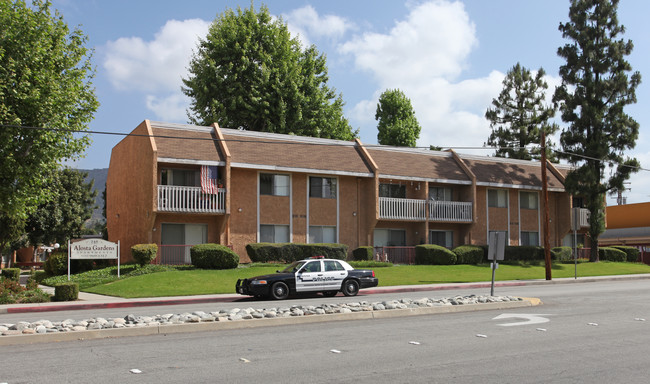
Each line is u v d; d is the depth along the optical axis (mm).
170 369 8109
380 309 14320
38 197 25484
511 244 40188
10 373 7844
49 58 23938
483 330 11812
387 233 36312
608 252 42156
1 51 21953
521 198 41219
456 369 8234
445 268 32719
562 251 39969
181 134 30766
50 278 28797
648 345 10305
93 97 25750
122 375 7730
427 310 14547
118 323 11727
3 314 17141
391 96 66188
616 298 19203
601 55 39969
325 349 9656
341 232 34000
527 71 53438
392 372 8008
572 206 43125
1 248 34719
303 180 33094
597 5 39938
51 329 11039
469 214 37469
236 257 28281
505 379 7672
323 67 49719
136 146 31906
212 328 11789
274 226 32031
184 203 28906
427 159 38562
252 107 42875
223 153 30297
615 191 40000
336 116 49500
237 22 45438
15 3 23438
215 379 7527
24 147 23344
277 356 9055
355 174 33500
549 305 16812
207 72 43844
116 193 36562
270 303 19250
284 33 46469
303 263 21719
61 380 7438
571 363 8727
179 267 27797
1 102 21984
